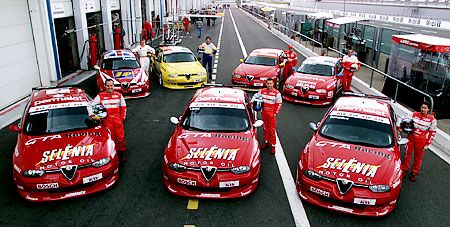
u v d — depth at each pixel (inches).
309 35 1163.9
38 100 298.7
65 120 280.8
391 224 225.3
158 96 506.0
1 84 435.2
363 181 223.8
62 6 604.7
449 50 404.2
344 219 229.3
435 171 300.0
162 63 566.6
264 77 524.7
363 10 1910.7
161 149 328.8
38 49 521.3
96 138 266.1
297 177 257.3
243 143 262.7
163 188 261.6
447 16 1206.9
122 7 940.6
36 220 221.1
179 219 225.3
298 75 501.4
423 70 442.3
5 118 402.3
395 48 491.2
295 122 410.6
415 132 270.7
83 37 664.4
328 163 239.5
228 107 299.6
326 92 463.2
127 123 395.2
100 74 493.4
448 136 347.3
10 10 456.4
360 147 257.0
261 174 285.6
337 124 281.1
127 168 291.0
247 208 238.8
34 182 227.0
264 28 1675.7
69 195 235.5
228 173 236.7
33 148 248.5
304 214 233.5
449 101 425.7
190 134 273.9
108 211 231.8
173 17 1163.9
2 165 291.6
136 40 1055.0
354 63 520.4
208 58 611.2
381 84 589.9
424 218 232.8
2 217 223.1
